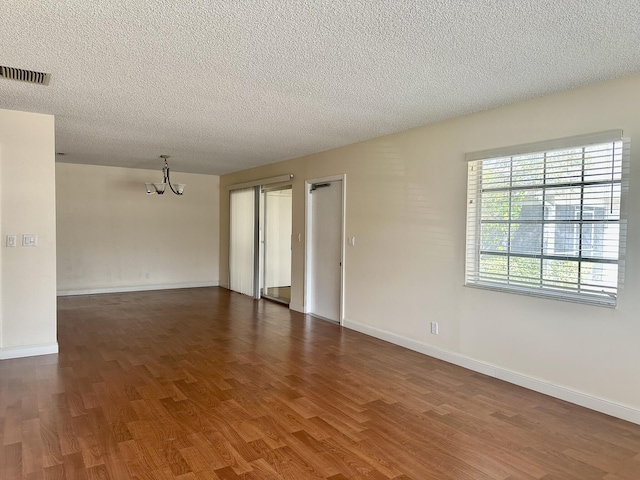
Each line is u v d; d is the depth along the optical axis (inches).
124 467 87.1
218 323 216.1
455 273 154.9
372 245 192.4
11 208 154.0
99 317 225.8
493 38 90.5
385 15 81.3
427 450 95.8
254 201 292.5
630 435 103.2
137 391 127.2
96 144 212.8
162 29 88.5
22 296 156.8
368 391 129.6
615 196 114.0
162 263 319.9
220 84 122.1
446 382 137.4
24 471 85.0
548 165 129.0
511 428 106.6
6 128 152.0
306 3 77.2
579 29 85.6
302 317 231.0
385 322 185.6
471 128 148.8
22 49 99.1
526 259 135.0
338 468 88.1
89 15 82.7
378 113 149.7
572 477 86.0
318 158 229.0
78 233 289.0
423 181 166.7
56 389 127.6
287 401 121.6
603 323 115.6
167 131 182.4
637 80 108.8
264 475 85.2
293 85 122.1
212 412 113.8
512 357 137.3
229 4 78.0
